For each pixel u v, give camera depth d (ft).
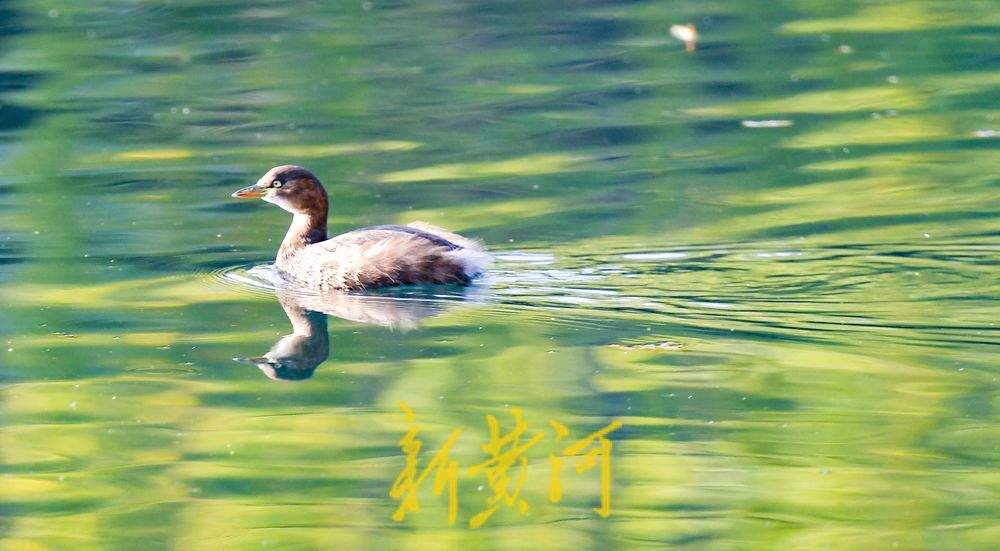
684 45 87.04
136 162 68.64
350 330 46.24
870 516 33.55
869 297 46.91
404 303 49.06
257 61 85.92
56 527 34.04
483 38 90.12
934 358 41.57
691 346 43.29
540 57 85.71
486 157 68.08
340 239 52.24
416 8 96.78
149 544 33.12
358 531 33.68
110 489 35.83
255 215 60.95
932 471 35.50
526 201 61.11
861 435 37.35
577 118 74.18
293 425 39.11
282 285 51.85
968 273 49.14
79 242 57.06
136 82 82.48
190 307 49.16
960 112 72.90
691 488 35.09
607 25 92.17
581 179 64.28
